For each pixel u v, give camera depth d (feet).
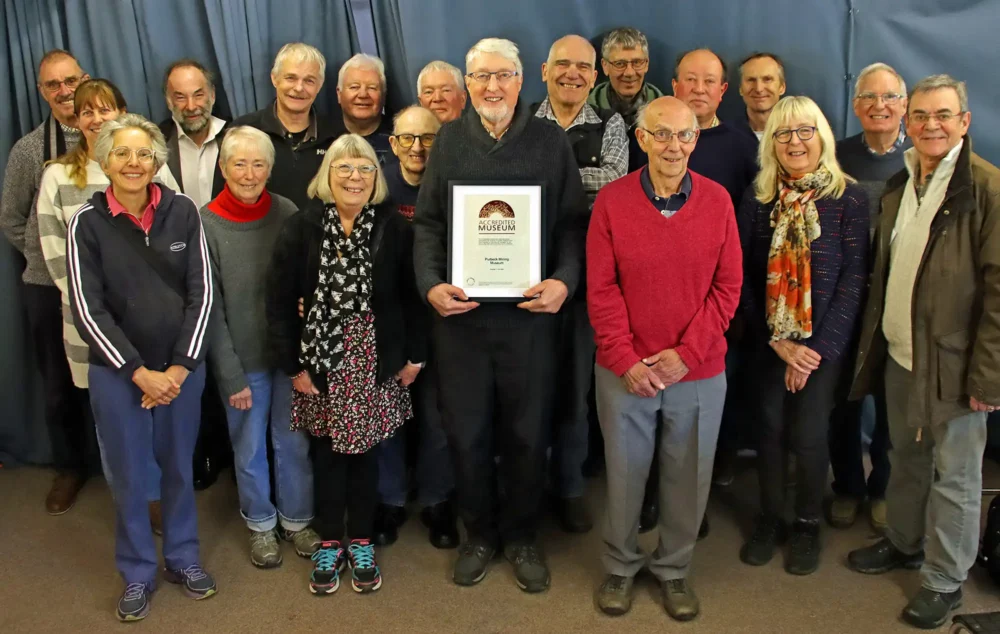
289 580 8.18
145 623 7.50
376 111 9.74
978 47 9.84
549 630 7.30
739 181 9.07
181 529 7.88
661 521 7.58
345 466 7.97
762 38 10.16
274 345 7.70
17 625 7.50
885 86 8.78
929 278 6.91
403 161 8.60
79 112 8.66
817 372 7.68
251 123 9.59
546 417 7.84
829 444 9.13
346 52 10.44
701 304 6.96
